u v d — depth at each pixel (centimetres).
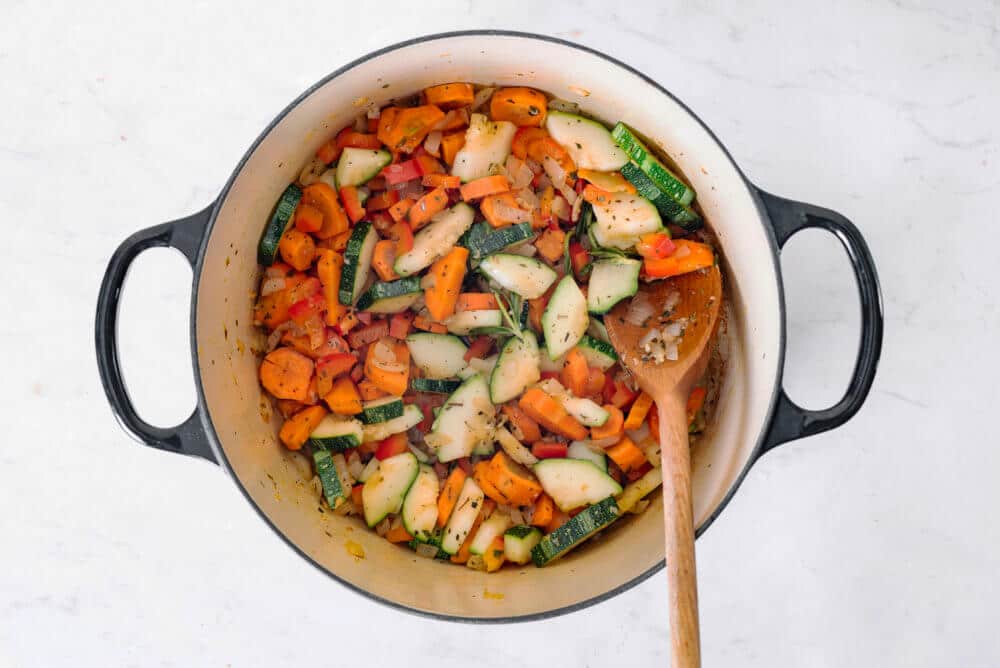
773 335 63
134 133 73
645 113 67
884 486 73
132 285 72
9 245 73
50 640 72
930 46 73
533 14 73
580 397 70
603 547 69
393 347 71
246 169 63
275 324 69
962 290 73
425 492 70
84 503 72
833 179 73
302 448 71
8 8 73
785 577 73
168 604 72
